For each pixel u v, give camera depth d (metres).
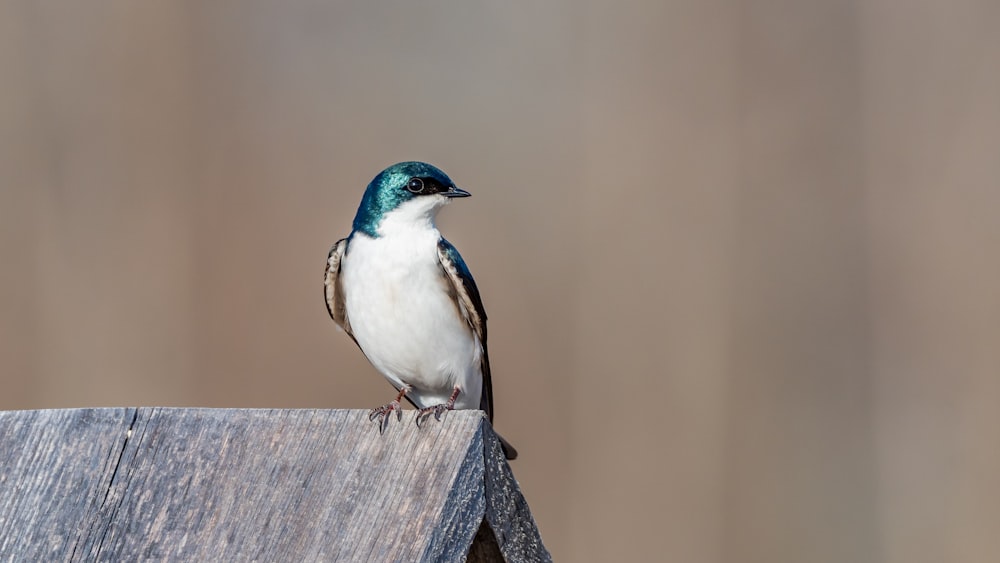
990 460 14.90
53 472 5.84
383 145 15.62
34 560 5.53
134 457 5.81
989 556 14.39
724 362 14.36
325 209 14.84
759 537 13.85
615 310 14.39
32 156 14.80
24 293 14.14
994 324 15.41
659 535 13.25
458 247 14.63
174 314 14.03
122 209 14.68
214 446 5.77
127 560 5.44
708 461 13.68
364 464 5.49
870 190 15.84
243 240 14.57
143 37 15.53
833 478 14.66
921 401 15.33
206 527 5.48
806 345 15.16
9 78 15.03
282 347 13.80
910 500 14.81
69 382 13.77
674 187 15.16
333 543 5.27
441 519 5.20
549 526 13.16
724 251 14.98
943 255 15.70
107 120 15.19
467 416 5.46
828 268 15.40
